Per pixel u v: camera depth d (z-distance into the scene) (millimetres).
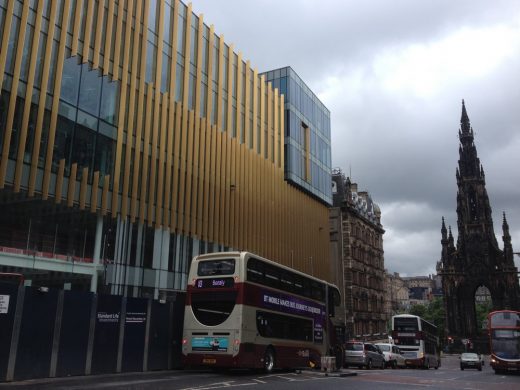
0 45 25000
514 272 105062
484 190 113375
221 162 41938
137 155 32875
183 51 38812
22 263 27078
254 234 45719
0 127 24625
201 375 19750
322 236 61875
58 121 27656
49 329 16859
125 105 32562
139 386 14594
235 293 20406
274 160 51375
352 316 76938
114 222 31250
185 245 36812
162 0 36844
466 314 107062
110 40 31688
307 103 61375
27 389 13352
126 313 20219
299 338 24531
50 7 27984
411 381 22312
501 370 42469
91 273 29734
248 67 48188
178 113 37188
